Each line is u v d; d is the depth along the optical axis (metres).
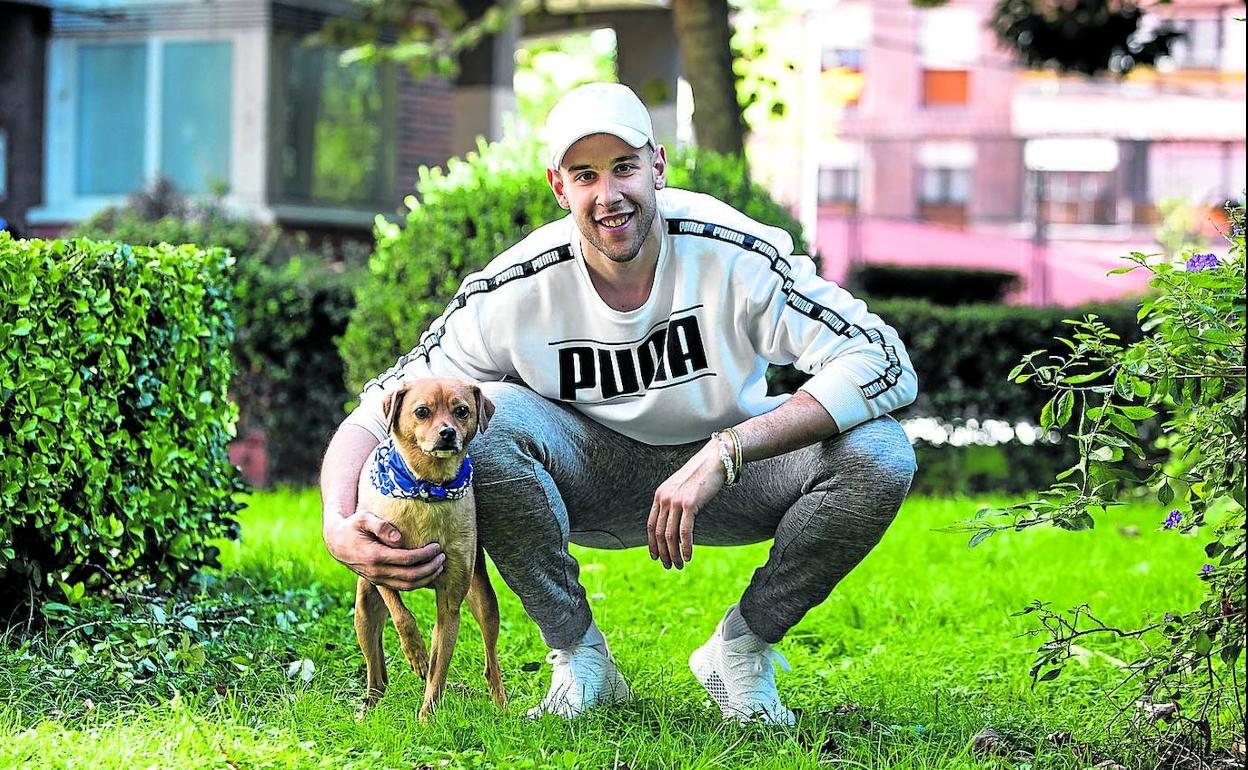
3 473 4.90
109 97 15.03
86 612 4.96
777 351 4.09
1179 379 3.95
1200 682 4.18
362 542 3.72
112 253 5.30
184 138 14.77
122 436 5.33
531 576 4.00
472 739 3.83
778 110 11.45
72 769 3.50
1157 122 34.12
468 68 15.20
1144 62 13.16
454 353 4.19
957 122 34.72
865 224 31.78
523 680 4.64
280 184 14.59
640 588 6.31
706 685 4.26
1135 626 5.68
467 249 8.14
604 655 4.23
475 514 3.88
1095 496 3.95
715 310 4.03
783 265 4.03
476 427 3.74
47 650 4.61
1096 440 3.98
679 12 11.04
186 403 5.75
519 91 33.97
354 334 8.48
